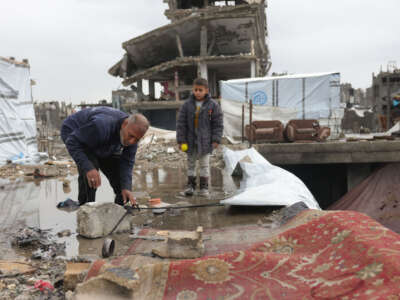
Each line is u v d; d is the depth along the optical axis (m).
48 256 2.69
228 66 22.64
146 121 2.74
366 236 1.87
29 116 12.52
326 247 1.99
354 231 1.97
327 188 12.56
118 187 3.54
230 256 1.93
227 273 1.81
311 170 12.70
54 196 5.33
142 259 2.42
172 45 23.53
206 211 4.09
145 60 24.94
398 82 31.91
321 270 1.75
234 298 1.64
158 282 1.78
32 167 8.74
